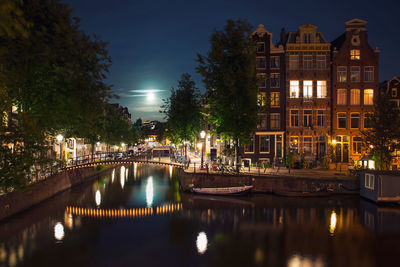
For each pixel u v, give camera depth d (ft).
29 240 60.95
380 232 64.44
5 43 51.21
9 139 54.34
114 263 50.42
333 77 132.46
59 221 74.18
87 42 74.54
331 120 132.77
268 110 133.28
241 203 88.58
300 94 132.87
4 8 20.93
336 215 76.69
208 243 59.41
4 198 70.54
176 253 54.54
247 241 59.98
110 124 184.14
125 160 123.44
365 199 92.43
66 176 114.11
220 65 94.58
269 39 134.31
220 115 98.27
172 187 122.62
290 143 132.16
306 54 133.28
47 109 68.85
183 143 150.00
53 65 67.56
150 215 79.77
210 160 148.36
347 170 117.50
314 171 116.67
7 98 53.88
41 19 69.51
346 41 133.08
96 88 76.07
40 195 88.94
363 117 131.85
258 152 132.87
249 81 93.40
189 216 77.36
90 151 203.72
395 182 86.79
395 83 132.77
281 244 58.39
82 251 55.57
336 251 54.85
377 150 103.91
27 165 56.34
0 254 54.03
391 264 49.49
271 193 98.94
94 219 76.07
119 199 99.30
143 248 57.11
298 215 77.05
